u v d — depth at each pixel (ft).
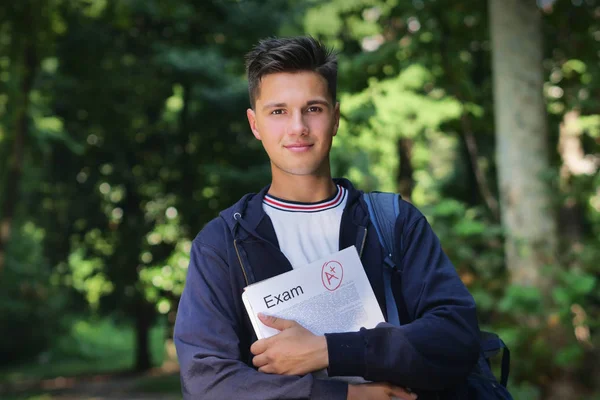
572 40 26.84
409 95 38.63
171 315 65.98
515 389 18.93
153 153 66.28
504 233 20.45
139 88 61.41
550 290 20.77
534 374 19.51
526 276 20.99
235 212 5.79
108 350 129.18
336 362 5.14
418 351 5.17
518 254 21.13
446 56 27.35
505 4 22.44
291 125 5.62
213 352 5.33
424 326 5.28
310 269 5.43
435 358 5.21
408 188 49.19
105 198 70.44
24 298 103.14
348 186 6.07
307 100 5.64
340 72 27.78
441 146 67.77
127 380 72.64
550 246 21.33
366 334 5.22
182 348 5.43
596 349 19.69
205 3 56.80
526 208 21.89
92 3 50.70
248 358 5.55
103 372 88.94
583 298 19.56
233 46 57.93
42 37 50.83
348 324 5.40
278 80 5.66
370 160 43.73
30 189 68.80
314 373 5.35
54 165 67.26
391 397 5.26
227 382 5.18
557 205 21.61
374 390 5.21
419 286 5.60
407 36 27.78
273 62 5.64
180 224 60.95
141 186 68.03
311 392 5.07
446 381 5.26
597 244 20.94
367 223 5.79
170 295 65.92
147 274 65.77
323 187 5.86
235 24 56.24
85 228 71.00
